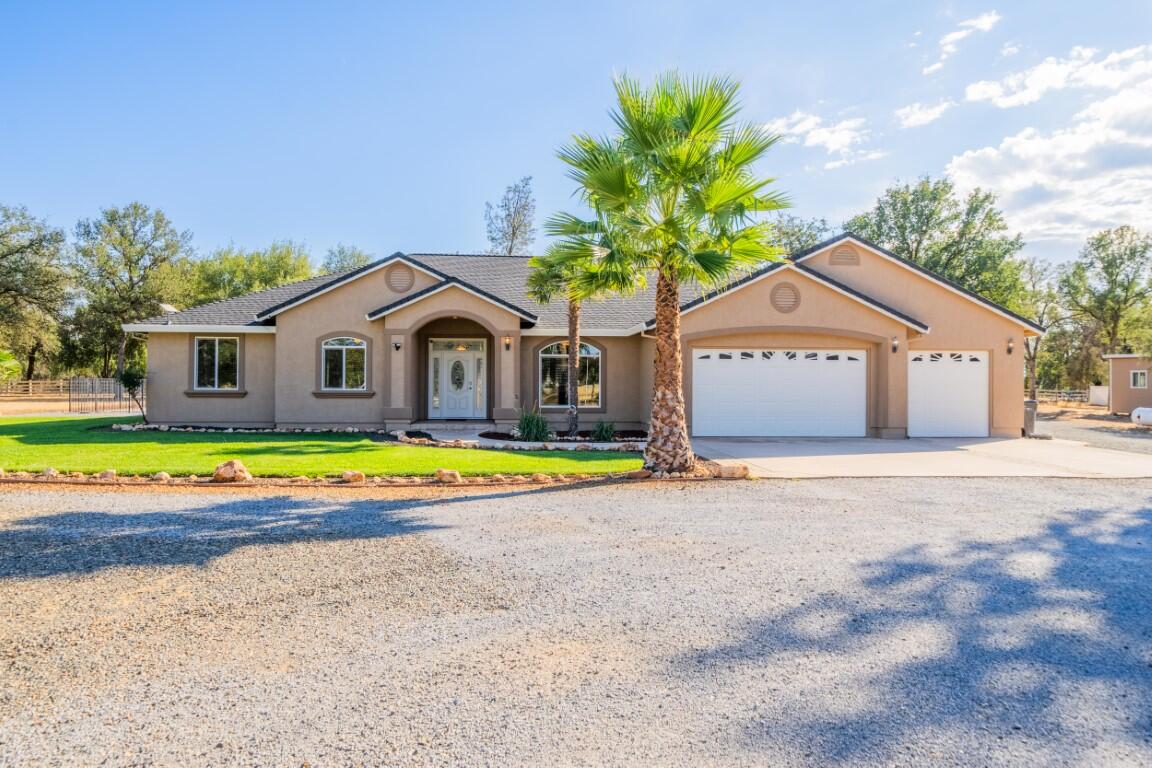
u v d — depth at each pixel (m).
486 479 10.32
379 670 3.79
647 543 6.64
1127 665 3.95
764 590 5.23
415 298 18.38
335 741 3.04
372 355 19.14
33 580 5.32
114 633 4.29
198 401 19.38
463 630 4.40
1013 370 19.12
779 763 2.89
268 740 3.04
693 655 4.03
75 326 48.72
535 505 8.52
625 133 10.34
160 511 7.87
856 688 3.61
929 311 19.12
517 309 18.66
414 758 2.90
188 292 50.69
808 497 9.20
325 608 4.78
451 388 21.17
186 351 19.36
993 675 3.79
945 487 10.11
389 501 8.72
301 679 3.67
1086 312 46.94
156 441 14.88
